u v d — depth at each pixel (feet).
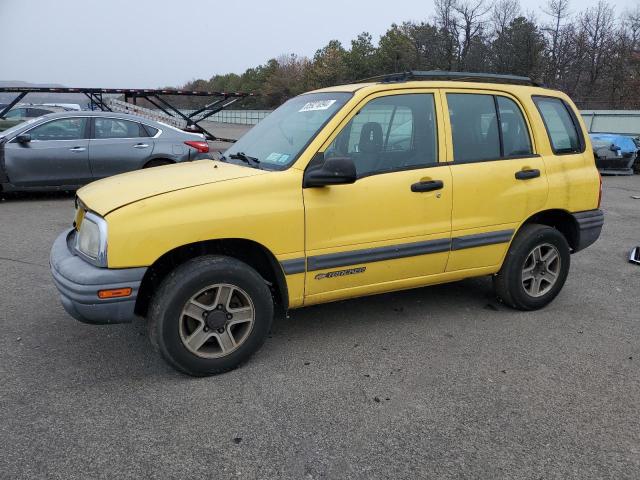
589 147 16.38
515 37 162.71
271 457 9.17
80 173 31.12
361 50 224.33
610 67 163.63
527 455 9.32
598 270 20.66
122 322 10.90
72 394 11.03
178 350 11.23
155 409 10.53
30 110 70.03
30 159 30.04
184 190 11.12
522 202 14.76
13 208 29.91
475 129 14.30
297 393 11.20
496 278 15.52
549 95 15.87
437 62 183.01
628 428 10.14
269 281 13.07
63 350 13.00
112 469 8.80
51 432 9.74
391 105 13.16
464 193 13.82
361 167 12.77
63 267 11.10
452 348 13.42
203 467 8.91
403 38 203.21
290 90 244.22
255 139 14.39
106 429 9.86
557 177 15.35
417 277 13.79
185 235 10.87
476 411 10.64
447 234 13.74
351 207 12.40
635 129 83.51
